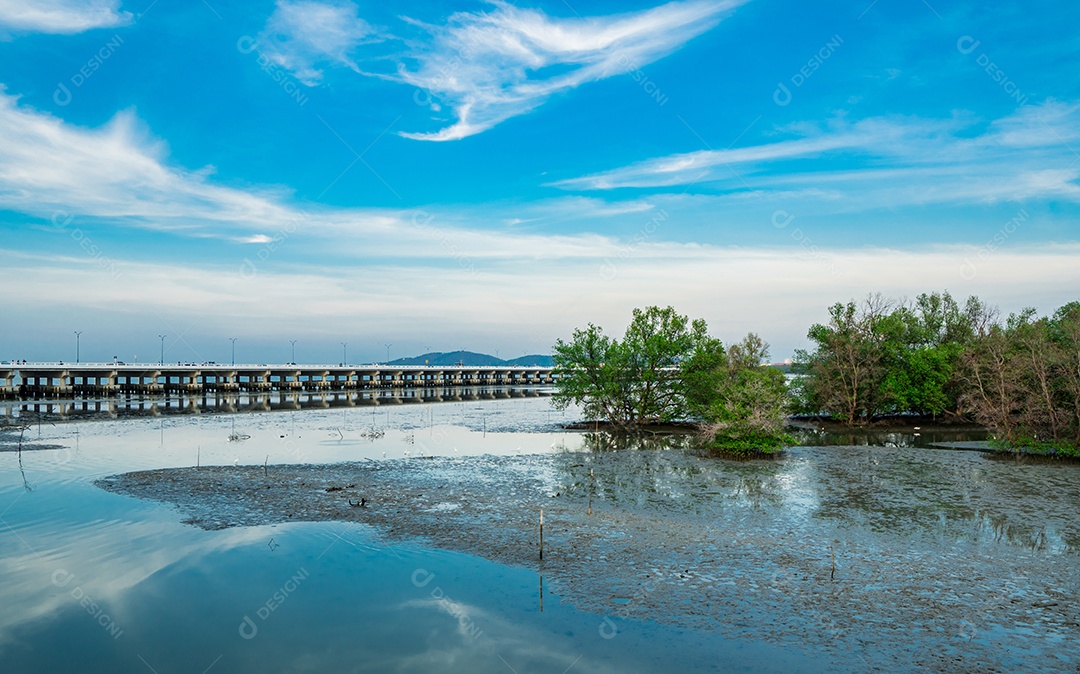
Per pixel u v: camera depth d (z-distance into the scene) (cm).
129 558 2248
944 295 8381
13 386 10400
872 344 6881
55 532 2553
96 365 10988
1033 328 6325
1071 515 2827
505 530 2567
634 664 1509
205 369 12200
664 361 6694
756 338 6181
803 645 1594
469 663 1518
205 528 2609
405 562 2203
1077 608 1795
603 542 2403
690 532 2534
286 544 2403
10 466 4041
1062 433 4662
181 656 1557
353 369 14975
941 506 3002
